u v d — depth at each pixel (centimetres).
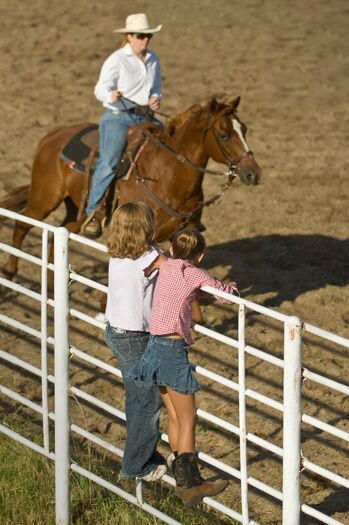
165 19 3466
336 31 3322
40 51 3039
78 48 3084
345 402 1084
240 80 2744
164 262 738
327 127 2312
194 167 1226
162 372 718
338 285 1427
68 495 824
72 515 834
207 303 1353
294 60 2966
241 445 727
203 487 735
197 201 1255
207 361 1181
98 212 1277
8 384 1123
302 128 2298
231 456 972
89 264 1517
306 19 3481
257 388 1116
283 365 688
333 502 891
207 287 720
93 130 1338
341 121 2369
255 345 1229
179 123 1236
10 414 1043
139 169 1248
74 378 1143
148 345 731
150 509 787
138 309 739
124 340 743
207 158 1245
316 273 1470
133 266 735
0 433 955
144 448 759
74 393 834
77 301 1370
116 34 3266
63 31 3297
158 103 1269
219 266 1497
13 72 2788
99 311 1341
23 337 1255
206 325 1273
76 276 803
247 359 1189
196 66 2883
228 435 1012
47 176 1351
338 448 988
